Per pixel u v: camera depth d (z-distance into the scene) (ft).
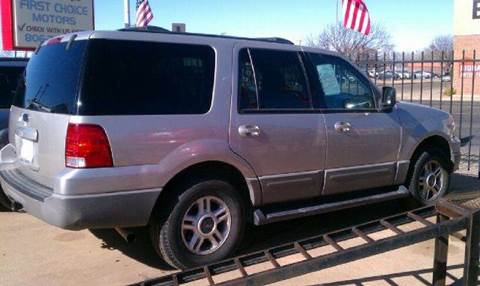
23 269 16.07
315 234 19.27
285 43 18.03
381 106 19.65
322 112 17.95
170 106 14.99
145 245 18.03
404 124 20.24
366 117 19.10
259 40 17.38
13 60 22.02
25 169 16.33
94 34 14.47
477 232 12.49
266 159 16.58
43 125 15.01
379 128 19.36
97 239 18.65
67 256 17.11
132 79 14.58
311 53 18.34
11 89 21.31
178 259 15.26
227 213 16.06
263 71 16.92
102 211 14.01
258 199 16.67
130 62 14.67
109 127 14.01
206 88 15.66
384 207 22.48
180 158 14.89
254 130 16.20
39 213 14.66
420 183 21.33
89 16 43.39
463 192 23.40
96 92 14.06
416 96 95.09
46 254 17.26
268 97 16.85
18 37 39.14
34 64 16.96
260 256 12.34
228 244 16.10
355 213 21.74
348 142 18.49
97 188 13.87
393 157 19.99
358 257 11.60
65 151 13.94
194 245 15.53
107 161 13.97
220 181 15.79
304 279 15.21
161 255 15.69
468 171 30.60
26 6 39.29
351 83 19.21
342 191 18.81
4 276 15.55
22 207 16.05
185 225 15.37
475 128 53.31
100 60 14.29
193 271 11.81
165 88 15.02
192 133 15.16
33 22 39.83
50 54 16.01
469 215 12.44
